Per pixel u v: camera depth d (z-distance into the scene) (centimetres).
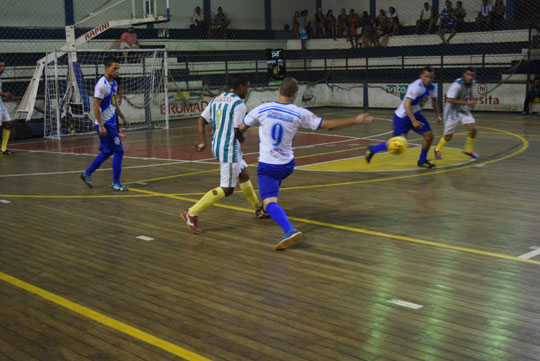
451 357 333
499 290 436
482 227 611
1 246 579
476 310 399
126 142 1466
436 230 604
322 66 2712
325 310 405
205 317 397
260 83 2519
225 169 595
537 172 915
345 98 2402
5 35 2062
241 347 352
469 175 905
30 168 1080
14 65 2034
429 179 881
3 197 816
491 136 1379
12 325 391
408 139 1380
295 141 1421
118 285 464
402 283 454
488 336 359
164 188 864
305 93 2367
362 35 2603
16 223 669
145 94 1903
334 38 2702
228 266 504
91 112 1769
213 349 350
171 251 552
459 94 1003
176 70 2327
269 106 545
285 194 798
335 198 767
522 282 451
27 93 1661
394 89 2247
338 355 339
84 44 2223
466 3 2536
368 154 643
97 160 857
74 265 516
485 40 2352
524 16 2422
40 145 1441
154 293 445
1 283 473
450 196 761
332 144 1348
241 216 683
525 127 1547
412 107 943
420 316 391
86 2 2280
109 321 394
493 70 2219
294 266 500
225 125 587
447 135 1040
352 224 635
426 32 2505
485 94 2039
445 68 2289
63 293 449
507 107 1998
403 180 879
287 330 374
